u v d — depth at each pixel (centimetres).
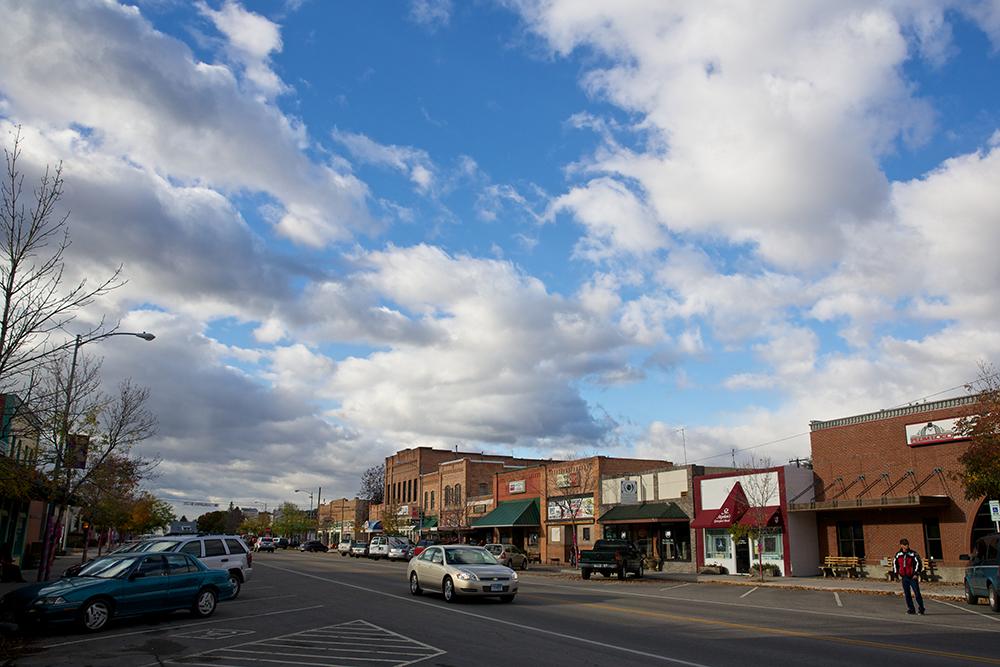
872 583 3188
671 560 4450
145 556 1756
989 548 2230
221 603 2205
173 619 1800
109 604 1614
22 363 1488
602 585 3284
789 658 1252
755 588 3122
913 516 3316
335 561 5588
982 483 2478
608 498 4991
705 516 4138
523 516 5681
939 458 3228
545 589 2895
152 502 7462
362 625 1677
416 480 8138
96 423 2662
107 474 3138
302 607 2081
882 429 3481
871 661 1228
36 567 4022
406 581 3186
